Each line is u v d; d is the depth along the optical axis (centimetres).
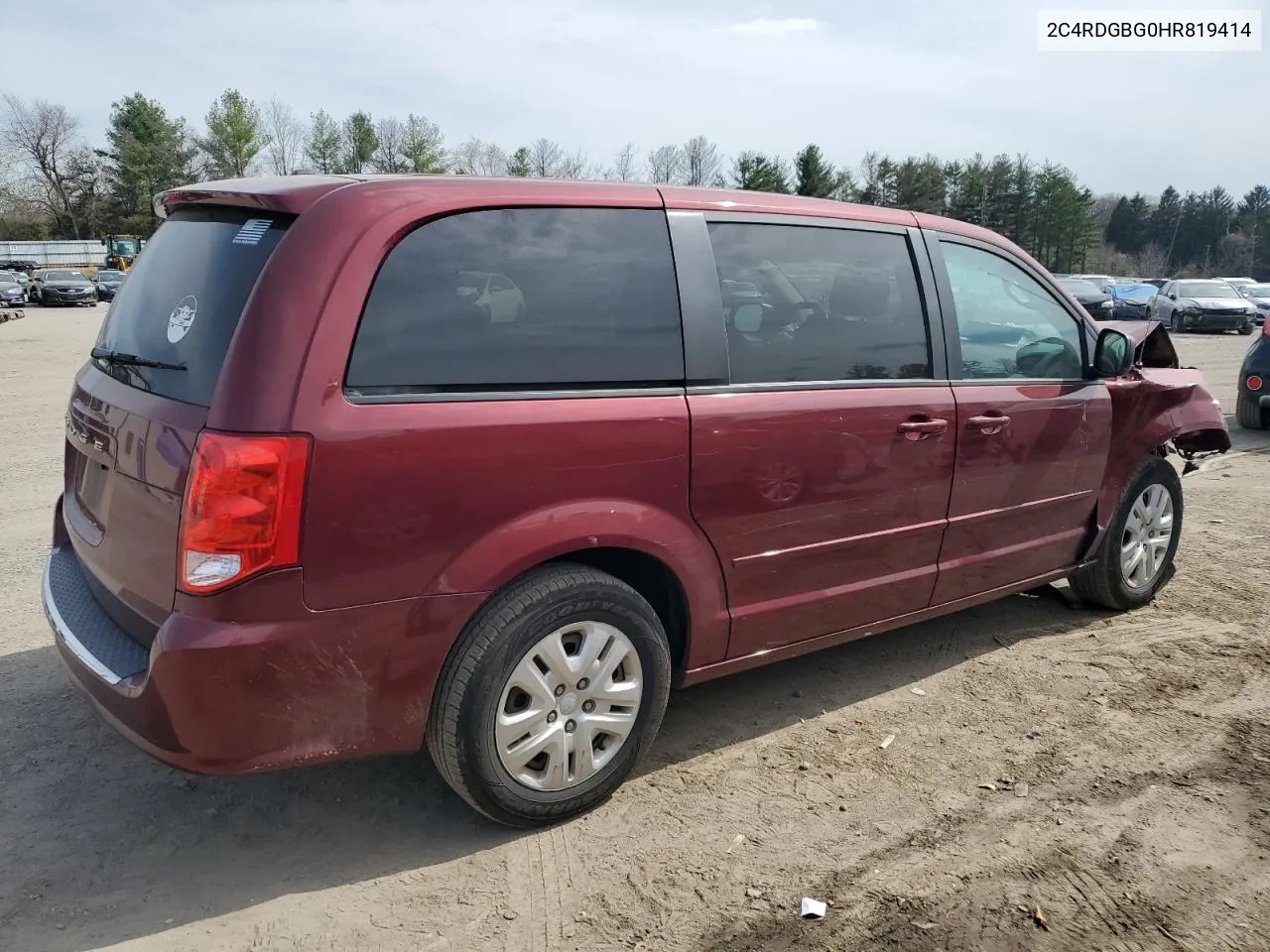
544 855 285
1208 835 299
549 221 285
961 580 398
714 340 310
